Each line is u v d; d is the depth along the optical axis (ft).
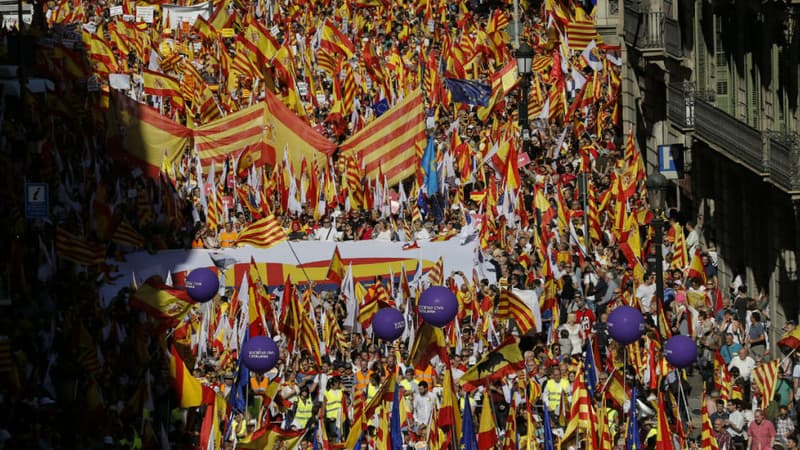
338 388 298.76
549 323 338.75
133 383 311.68
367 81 546.26
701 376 312.29
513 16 592.60
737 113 420.36
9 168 384.27
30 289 343.67
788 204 389.39
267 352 281.95
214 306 343.87
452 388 273.95
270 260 390.83
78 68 479.41
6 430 286.66
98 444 290.15
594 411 276.82
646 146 470.39
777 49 399.85
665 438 266.57
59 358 311.88
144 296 316.81
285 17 626.23
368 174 443.32
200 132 442.91
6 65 433.89
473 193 431.43
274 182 444.55
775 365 292.20
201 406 303.27
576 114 485.15
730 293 380.99
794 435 286.05
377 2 635.66
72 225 383.04
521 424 286.46
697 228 422.00
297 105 517.55
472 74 551.18
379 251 399.65
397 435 276.00
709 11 429.38
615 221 387.14
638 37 453.99
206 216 413.59
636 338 281.74
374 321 295.07
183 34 611.47
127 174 437.17
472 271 376.27
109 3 646.74
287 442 270.67
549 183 421.59
